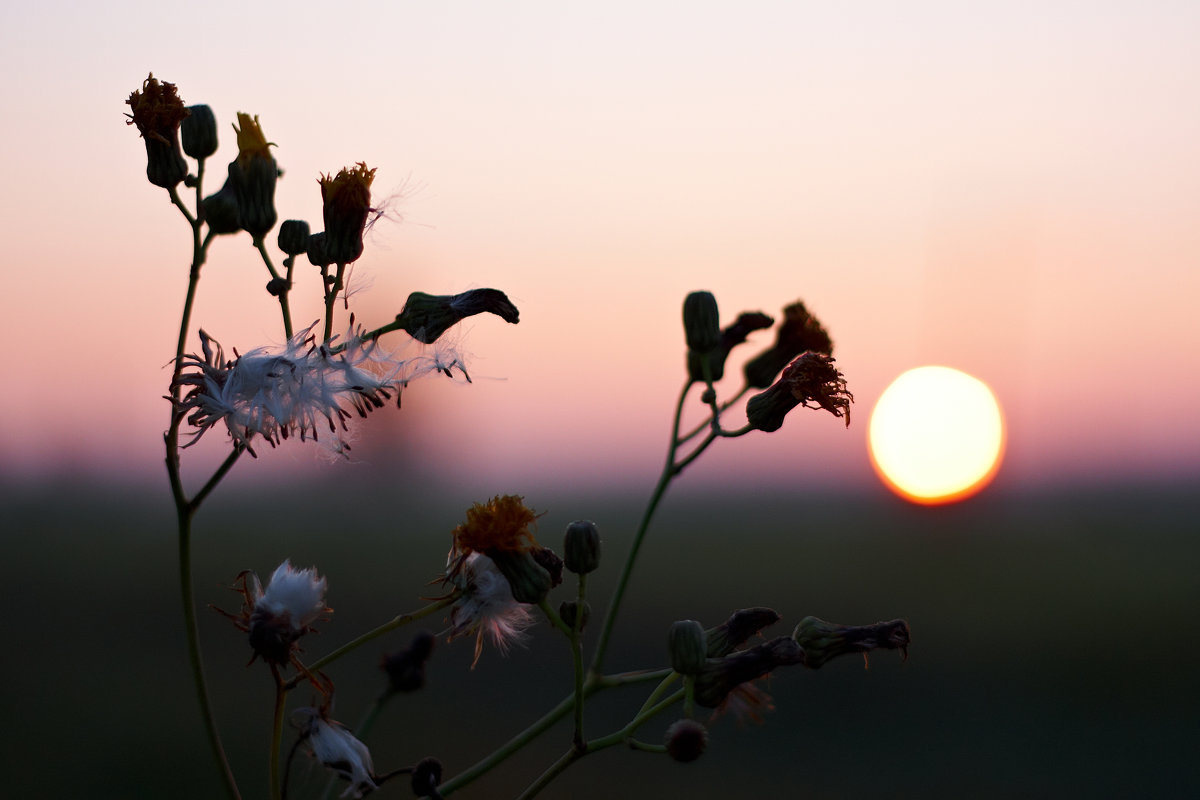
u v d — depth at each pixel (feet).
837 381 10.68
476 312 9.23
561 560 9.14
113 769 31.63
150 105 8.88
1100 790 38.17
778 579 83.15
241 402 8.16
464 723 38.81
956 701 50.55
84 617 57.26
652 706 8.98
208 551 79.46
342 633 51.26
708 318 10.46
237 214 8.82
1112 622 69.67
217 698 40.27
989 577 88.69
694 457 10.06
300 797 9.08
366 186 9.10
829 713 47.96
